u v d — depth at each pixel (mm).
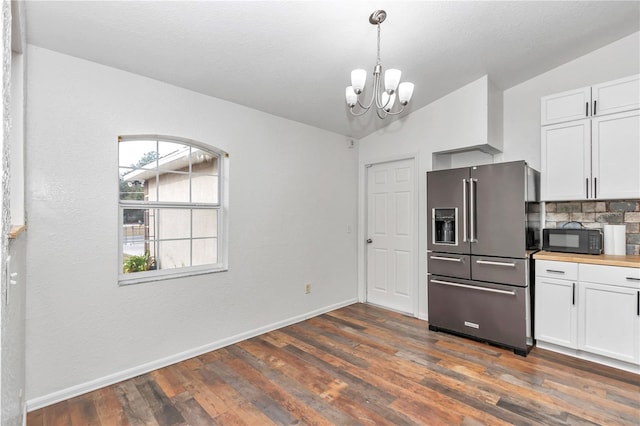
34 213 2117
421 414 2055
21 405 1769
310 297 3943
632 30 2832
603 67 3043
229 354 2916
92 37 2113
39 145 2131
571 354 2824
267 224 3480
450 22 2449
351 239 4520
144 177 2729
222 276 3096
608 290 2586
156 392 2314
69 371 2252
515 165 2945
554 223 3336
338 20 2262
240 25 2189
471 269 3199
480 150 3650
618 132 2736
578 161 2934
